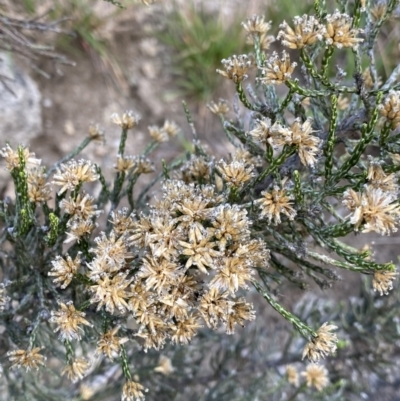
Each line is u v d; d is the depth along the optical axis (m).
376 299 0.36
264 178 0.18
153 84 0.47
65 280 0.17
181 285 0.16
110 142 0.44
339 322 0.37
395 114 0.16
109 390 0.32
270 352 0.37
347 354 0.38
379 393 0.42
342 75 0.18
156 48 0.47
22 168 0.18
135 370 0.31
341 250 0.17
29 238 0.22
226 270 0.15
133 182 0.22
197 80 0.47
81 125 0.43
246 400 0.33
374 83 0.19
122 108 0.45
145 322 0.16
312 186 0.18
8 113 0.37
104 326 0.18
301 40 0.16
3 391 0.32
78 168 0.18
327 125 0.22
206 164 0.20
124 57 0.46
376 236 0.46
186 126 0.47
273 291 0.22
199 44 0.47
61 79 0.43
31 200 0.20
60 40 0.43
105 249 0.16
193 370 0.35
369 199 0.14
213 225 0.16
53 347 0.25
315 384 0.32
